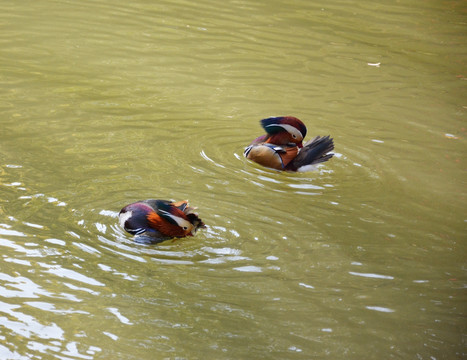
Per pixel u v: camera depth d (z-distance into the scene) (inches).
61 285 259.3
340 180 383.9
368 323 252.4
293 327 246.8
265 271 281.4
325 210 344.5
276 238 309.7
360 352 235.9
